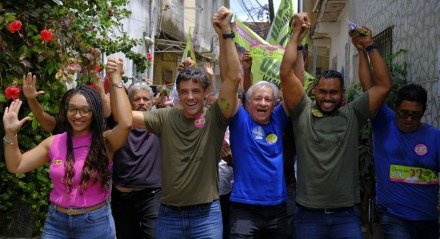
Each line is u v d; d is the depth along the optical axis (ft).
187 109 12.23
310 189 12.48
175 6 60.75
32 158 11.77
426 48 18.02
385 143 13.17
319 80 12.79
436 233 13.17
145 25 48.16
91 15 22.38
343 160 12.46
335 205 12.34
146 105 15.78
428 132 12.91
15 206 18.79
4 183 17.53
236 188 12.84
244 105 14.26
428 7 17.83
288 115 13.42
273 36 20.59
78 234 11.57
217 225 12.34
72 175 11.37
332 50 48.75
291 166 14.49
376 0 27.17
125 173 15.25
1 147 16.92
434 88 17.06
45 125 13.69
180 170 12.14
